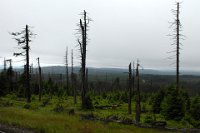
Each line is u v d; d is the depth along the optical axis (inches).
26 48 1951.3
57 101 2247.8
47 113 1262.3
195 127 1310.3
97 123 1040.8
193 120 1411.2
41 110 1464.1
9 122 941.8
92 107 1716.3
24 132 813.9
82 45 1738.4
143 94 2637.8
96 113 1523.1
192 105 1531.7
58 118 1077.1
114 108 1937.7
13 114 1107.9
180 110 1450.5
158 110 1715.1
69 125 926.4
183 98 1537.9
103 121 1135.6
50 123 940.0
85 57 1738.4
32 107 1614.2
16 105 1726.1
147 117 1475.1
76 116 1230.3
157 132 1013.8
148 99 2486.5
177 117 1435.8
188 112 1536.7
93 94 2898.6
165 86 1793.8
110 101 2405.3
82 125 939.3
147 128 1112.8
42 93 2942.9
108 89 4175.7
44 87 3031.5
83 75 1733.5
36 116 1093.8
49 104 1969.7
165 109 1489.9
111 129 928.9
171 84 1676.9
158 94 1755.7
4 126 883.4
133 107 2057.1
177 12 1642.5
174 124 1323.8
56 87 3011.8
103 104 2148.1
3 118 1005.2
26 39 1941.4
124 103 2367.1
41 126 877.8
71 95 2999.5
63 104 2012.8
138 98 1285.7
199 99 1553.9
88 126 921.5
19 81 2787.9
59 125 908.0
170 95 1493.6
